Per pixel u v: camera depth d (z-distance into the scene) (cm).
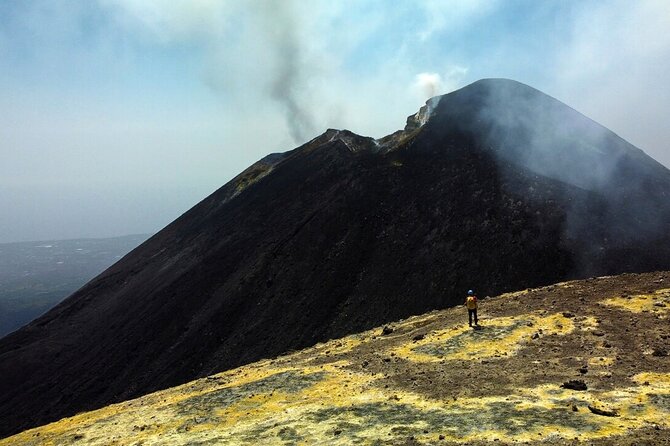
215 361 7269
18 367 10712
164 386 7300
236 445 1992
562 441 1592
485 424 1817
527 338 2858
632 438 1552
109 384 8281
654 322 2769
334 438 1903
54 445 2591
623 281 3788
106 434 2573
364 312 6856
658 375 2098
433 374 2542
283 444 1922
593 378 2167
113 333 10375
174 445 2153
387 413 2105
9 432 8050
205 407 2658
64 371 9819
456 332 3180
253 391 2783
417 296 6719
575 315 3114
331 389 2592
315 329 6925
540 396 2042
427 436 1781
